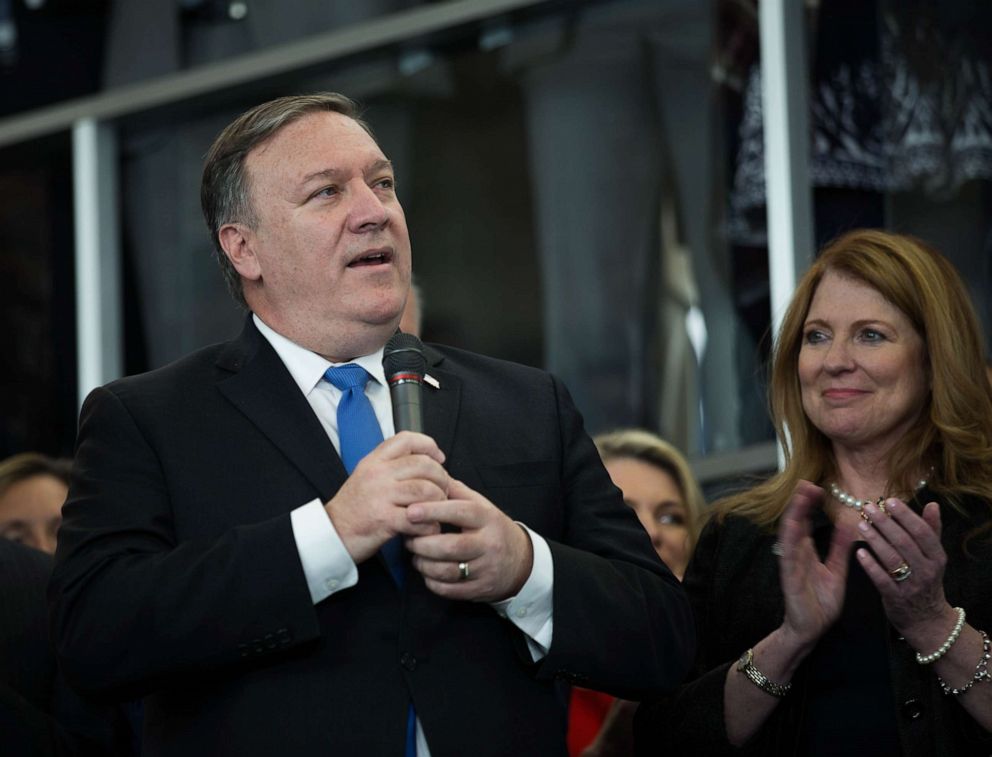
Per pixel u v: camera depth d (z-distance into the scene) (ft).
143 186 26.61
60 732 14.70
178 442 12.51
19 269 27.07
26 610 15.55
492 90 24.00
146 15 26.89
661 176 22.54
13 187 27.32
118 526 12.12
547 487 13.01
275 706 11.73
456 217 23.94
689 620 13.04
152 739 12.25
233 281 13.85
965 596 13.69
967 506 14.15
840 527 13.23
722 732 13.57
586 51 23.35
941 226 20.52
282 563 11.64
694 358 21.97
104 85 27.04
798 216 20.89
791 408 15.19
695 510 18.80
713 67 22.29
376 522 11.62
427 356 13.51
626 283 22.62
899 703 13.41
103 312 26.37
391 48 24.81
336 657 11.89
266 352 13.09
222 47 26.45
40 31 27.40
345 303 12.91
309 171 13.17
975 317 14.88
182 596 11.58
